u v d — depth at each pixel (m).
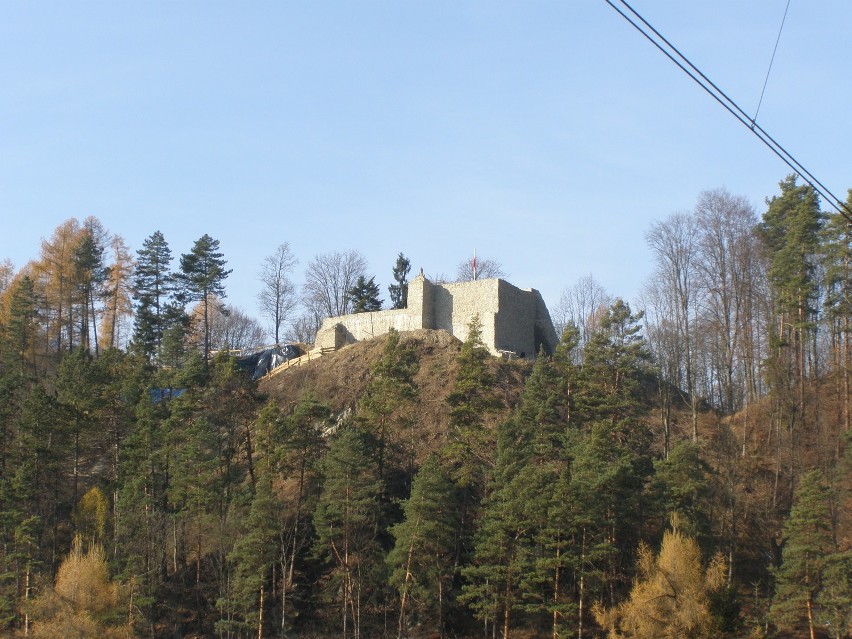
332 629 47.56
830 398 63.69
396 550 45.03
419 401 59.00
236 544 45.06
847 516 49.84
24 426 51.62
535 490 43.72
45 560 50.41
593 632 43.81
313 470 51.41
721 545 49.34
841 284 64.44
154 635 46.06
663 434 64.06
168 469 54.06
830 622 41.88
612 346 56.78
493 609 43.19
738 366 74.88
